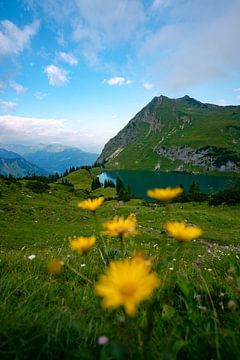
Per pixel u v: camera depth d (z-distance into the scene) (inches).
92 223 2475.4
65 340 86.7
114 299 41.5
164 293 119.3
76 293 135.6
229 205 3149.6
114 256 144.7
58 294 144.7
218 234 1999.3
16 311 102.4
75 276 189.3
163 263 89.9
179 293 126.8
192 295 116.6
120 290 41.8
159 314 104.9
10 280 153.2
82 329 89.0
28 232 2026.3
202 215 2632.9
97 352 78.9
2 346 79.1
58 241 1667.1
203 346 80.0
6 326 85.1
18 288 147.1
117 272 44.3
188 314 98.0
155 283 43.1
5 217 2491.4
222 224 2372.0
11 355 76.0
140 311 106.0
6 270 196.7
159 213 2625.5
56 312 104.0
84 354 74.8
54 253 312.0
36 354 79.6
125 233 91.4
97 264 218.5
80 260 234.1
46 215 2711.6
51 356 78.5
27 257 241.0
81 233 2001.7
